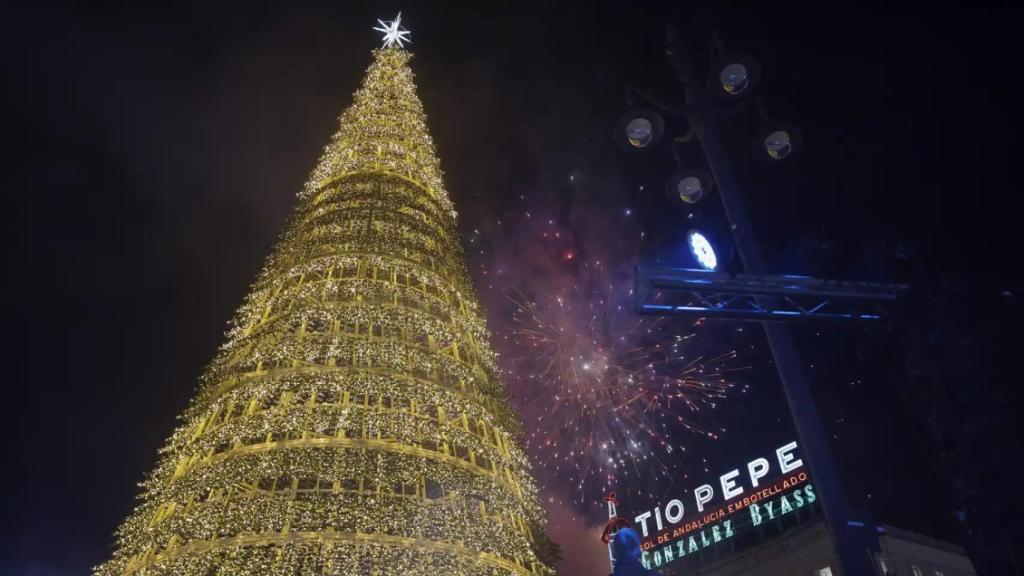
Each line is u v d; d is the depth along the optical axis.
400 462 22.53
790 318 8.13
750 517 50.75
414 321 28.09
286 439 23.17
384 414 23.78
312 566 19.36
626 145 10.38
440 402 25.44
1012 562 5.47
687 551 52.75
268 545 20.09
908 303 6.86
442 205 39.69
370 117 42.47
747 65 10.28
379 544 20.33
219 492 22.30
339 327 28.06
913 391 6.60
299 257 31.75
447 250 35.62
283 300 28.98
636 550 7.10
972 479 5.86
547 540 26.05
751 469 52.38
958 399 6.14
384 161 39.16
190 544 19.97
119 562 21.27
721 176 9.89
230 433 22.84
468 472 23.77
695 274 8.00
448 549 21.06
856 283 7.60
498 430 26.98
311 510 20.61
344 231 32.94
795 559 45.56
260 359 25.53
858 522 7.41
